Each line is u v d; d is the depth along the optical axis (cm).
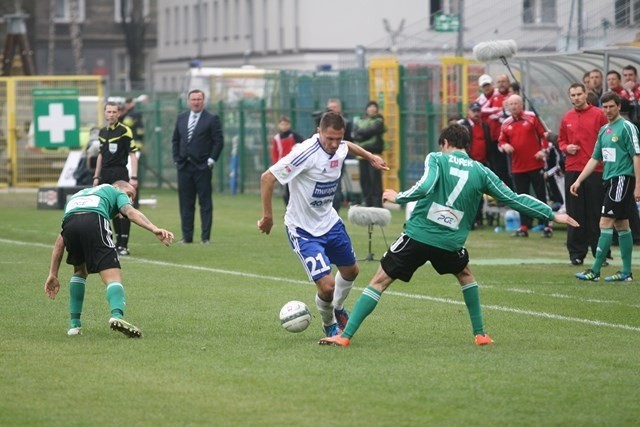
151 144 10006
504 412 2086
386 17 13538
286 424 2003
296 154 2734
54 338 2802
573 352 2631
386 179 7556
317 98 8262
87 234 2773
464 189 2628
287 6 13975
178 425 2000
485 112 5756
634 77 5178
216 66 16112
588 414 2077
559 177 5578
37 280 3903
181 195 5247
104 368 2447
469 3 8238
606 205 3866
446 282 3828
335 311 2875
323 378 2352
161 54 18375
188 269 4234
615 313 3198
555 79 6194
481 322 2731
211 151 5225
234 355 2584
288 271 4172
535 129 5359
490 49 5559
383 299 3447
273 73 8888
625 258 3894
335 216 2814
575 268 4250
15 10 17875
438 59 7956
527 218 5459
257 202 7944
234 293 3588
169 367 2456
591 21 6216
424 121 7231
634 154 3812
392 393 2223
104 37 19938
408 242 2658
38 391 2242
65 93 8619
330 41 13525
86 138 8912
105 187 2842
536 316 3142
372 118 6856
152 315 3147
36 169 9275
